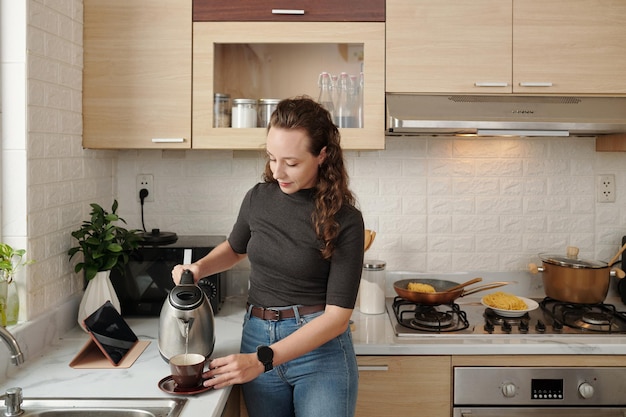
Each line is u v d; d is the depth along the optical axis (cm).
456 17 221
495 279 259
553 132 212
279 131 152
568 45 221
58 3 198
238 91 224
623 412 200
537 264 259
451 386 200
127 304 219
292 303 165
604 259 259
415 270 260
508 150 257
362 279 234
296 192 163
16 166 177
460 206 259
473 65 221
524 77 221
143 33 219
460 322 222
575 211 258
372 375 200
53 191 196
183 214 258
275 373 167
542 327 210
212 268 180
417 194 258
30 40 179
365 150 248
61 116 201
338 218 158
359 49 223
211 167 257
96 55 219
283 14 219
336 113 224
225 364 147
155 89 220
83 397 147
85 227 206
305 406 162
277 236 164
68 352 182
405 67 221
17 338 168
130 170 256
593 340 201
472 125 208
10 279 173
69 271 209
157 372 165
